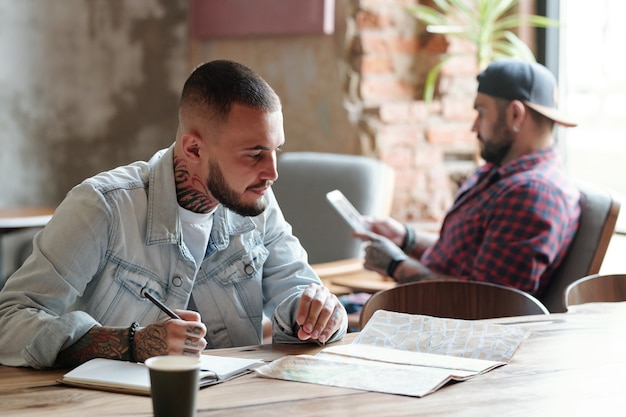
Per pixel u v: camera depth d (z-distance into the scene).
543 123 2.92
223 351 1.77
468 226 2.91
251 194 1.83
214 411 1.39
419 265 2.98
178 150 1.91
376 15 4.18
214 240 1.99
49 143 4.93
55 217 1.86
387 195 3.78
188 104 1.84
